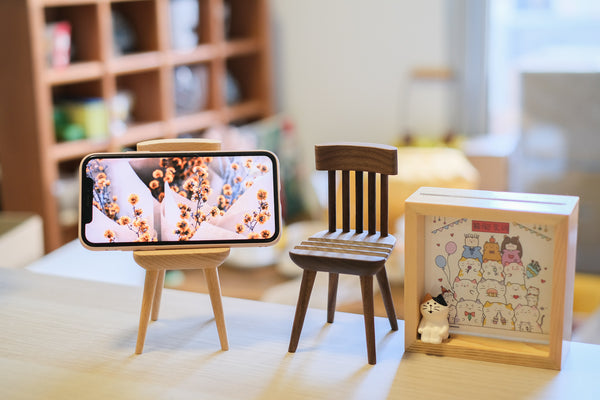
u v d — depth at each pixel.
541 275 0.90
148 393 0.85
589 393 0.83
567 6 4.01
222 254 0.93
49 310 1.08
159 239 0.94
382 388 0.85
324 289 2.32
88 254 2.40
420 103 4.41
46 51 3.13
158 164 0.96
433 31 4.27
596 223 3.50
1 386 0.87
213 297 0.94
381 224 0.95
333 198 0.97
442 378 0.87
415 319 0.93
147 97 3.75
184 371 0.90
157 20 3.60
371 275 0.89
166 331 1.02
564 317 0.87
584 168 3.51
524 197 0.92
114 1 3.47
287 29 4.63
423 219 0.93
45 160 3.11
